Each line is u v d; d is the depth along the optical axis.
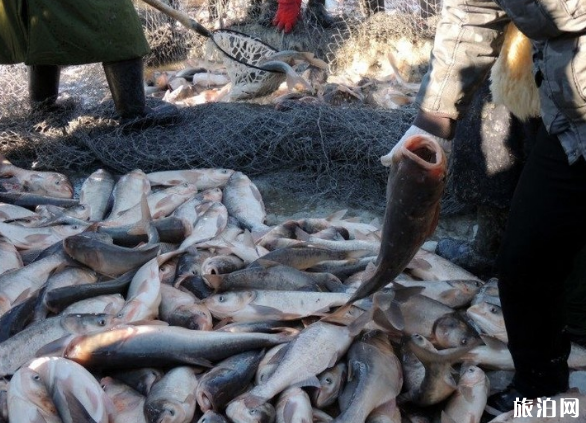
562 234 1.94
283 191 3.93
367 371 2.29
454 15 2.09
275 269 2.82
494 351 2.47
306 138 4.02
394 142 3.90
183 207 3.55
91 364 2.43
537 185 1.95
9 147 4.28
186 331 2.48
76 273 2.93
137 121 4.37
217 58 6.04
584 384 2.38
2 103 4.70
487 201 2.80
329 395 2.35
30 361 2.28
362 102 5.10
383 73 5.95
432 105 2.15
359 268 2.96
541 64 1.84
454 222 3.62
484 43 2.09
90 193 3.75
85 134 4.30
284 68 4.28
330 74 5.93
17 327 2.68
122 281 2.85
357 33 6.04
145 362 2.44
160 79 5.89
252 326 2.60
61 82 5.55
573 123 1.82
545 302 2.06
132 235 3.26
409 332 2.48
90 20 4.07
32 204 3.71
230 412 2.24
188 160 4.11
